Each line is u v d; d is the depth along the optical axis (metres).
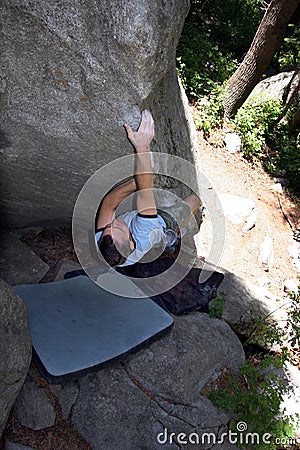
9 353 2.36
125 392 2.96
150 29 2.64
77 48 2.70
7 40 2.67
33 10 2.58
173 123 3.79
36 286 3.29
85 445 2.86
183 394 3.07
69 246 3.86
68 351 2.88
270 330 3.72
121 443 2.88
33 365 2.90
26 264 3.61
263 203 6.84
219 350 3.33
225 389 3.20
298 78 8.58
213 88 8.09
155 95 3.30
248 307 3.93
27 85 2.82
